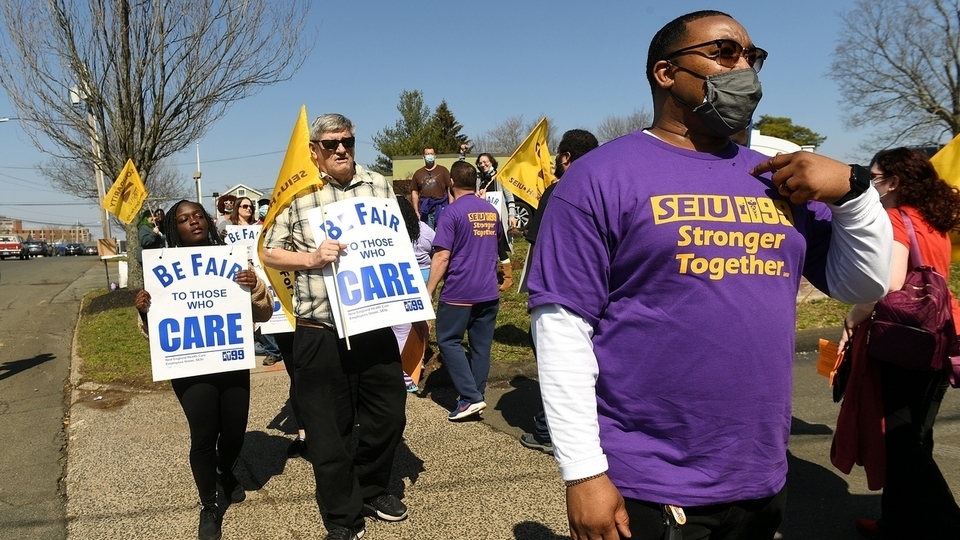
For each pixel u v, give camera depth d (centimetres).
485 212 492
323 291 329
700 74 163
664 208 155
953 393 540
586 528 153
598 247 159
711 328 154
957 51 2611
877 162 312
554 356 159
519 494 377
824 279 179
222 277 358
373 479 352
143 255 344
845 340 317
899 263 287
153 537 341
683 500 158
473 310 500
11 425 530
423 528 342
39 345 869
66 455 460
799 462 412
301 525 351
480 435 472
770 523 171
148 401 572
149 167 1272
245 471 422
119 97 1197
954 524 286
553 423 157
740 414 157
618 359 162
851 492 371
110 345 784
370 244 337
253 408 553
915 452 291
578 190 162
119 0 1142
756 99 159
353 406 342
